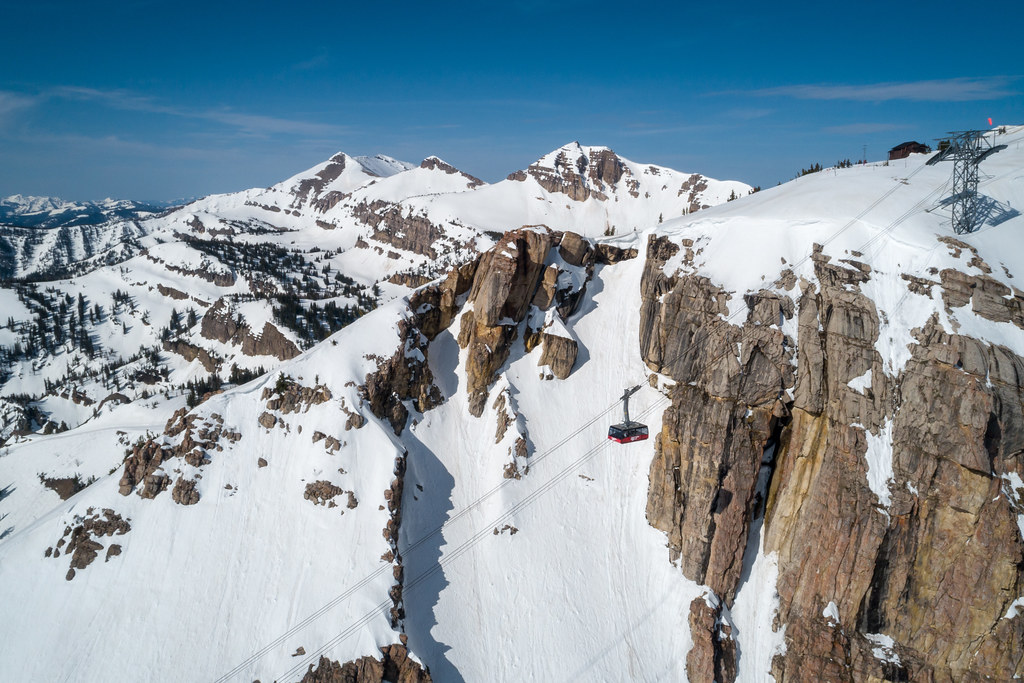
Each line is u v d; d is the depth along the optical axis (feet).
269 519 271.90
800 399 271.90
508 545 278.87
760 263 315.58
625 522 291.99
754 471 270.26
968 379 239.71
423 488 294.66
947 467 237.86
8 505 490.90
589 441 315.78
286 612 246.27
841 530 247.70
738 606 263.29
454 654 248.93
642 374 334.85
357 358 316.60
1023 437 232.73
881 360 264.31
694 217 413.39
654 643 259.80
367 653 233.76
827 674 234.17
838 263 298.97
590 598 270.26
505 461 301.02
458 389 335.67
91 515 274.98
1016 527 224.53
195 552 262.88
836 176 424.05
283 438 296.92
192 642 239.50
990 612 222.69
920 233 299.99
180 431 299.79
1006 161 393.09
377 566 256.52
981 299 262.06
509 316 343.46
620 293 365.81
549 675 249.55
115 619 246.27
